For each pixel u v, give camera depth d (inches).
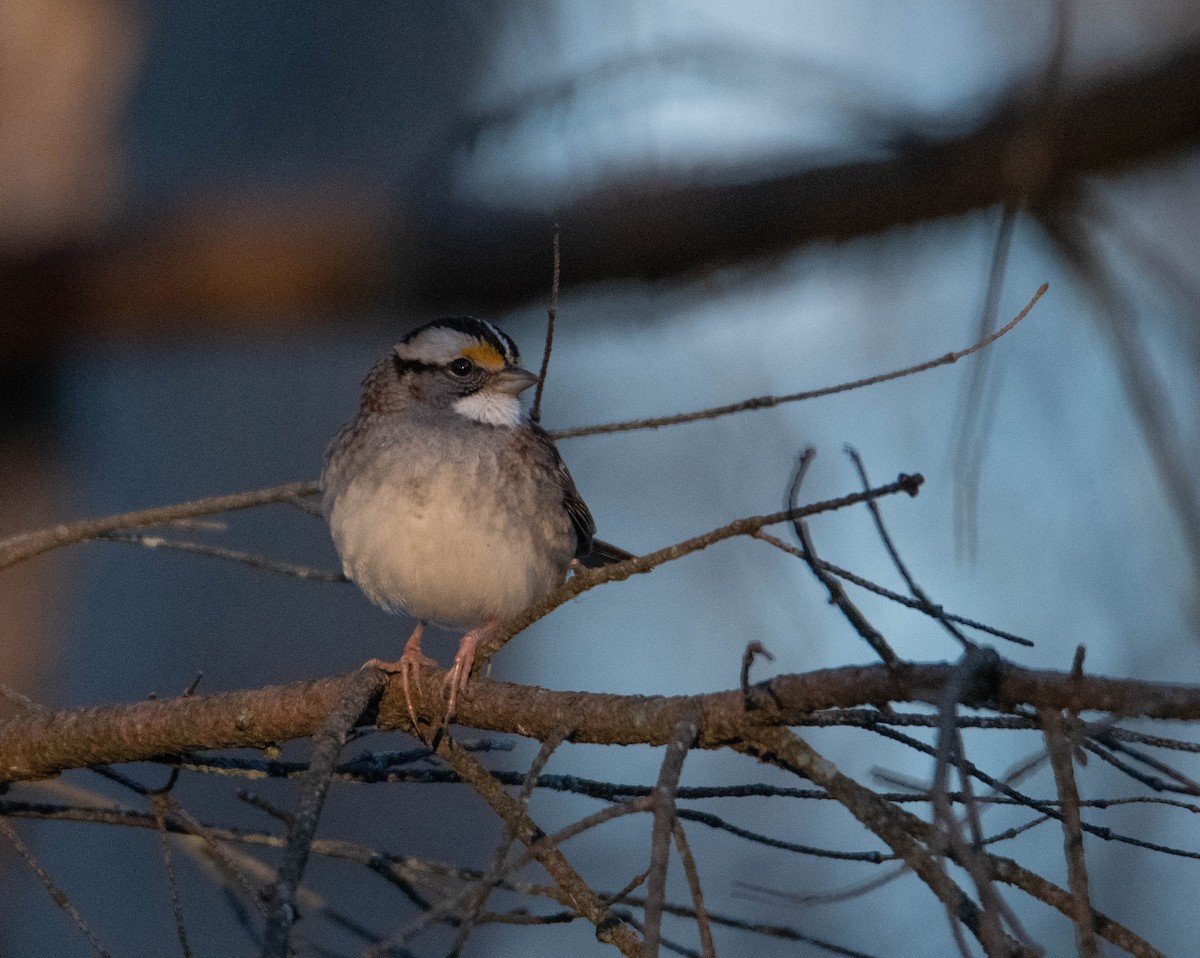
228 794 498.3
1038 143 381.7
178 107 589.6
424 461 316.5
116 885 476.4
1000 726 186.9
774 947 557.9
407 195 524.4
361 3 600.7
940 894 175.3
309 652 536.7
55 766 245.1
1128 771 185.6
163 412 551.8
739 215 483.8
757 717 199.5
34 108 535.8
